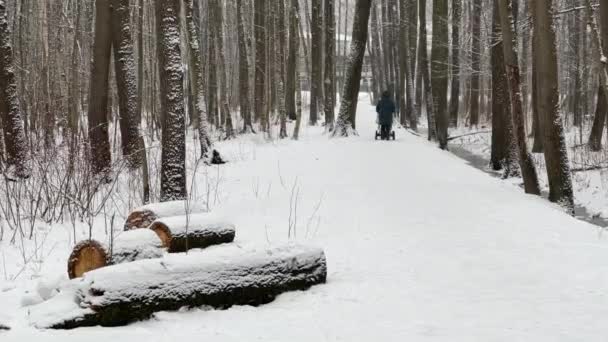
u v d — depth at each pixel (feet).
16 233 30.42
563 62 127.13
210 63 104.58
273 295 19.17
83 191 36.45
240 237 28.66
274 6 100.78
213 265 18.20
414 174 49.57
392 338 14.94
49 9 84.43
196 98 62.95
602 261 22.47
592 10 51.31
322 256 20.77
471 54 96.17
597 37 51.29
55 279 18.86
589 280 19.90
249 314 17.54
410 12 115.44
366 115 139.74
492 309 17.19
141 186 40.88
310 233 29.60
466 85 141.28
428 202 37.09
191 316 17.21
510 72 46.62
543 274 20.79
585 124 112.16
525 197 41.60
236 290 18.30
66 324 15.93
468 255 23.95
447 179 47.73
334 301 18.65
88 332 15.53
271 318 17.06
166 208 25.70
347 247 26.30
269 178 49.52
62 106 70.64
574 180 64.03
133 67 51.75
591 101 120.78
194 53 63.46
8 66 44.65
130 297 16.40
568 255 23.58
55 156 40.86
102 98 47.65
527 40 98.12
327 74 96.37
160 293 17.02
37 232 30.91
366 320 16.56
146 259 17.85
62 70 72.59
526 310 17.01
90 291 16.38
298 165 56.75
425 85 91.91
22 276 22.90
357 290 19.70
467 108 141.18
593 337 14.67
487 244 25.84
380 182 45.29
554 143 43.75
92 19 92.12
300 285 19.94
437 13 80.33
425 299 18.42
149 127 85.40
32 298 18.47
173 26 35.60
